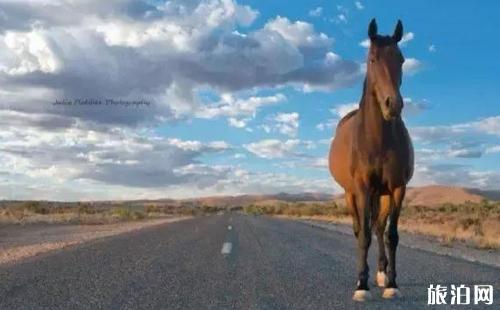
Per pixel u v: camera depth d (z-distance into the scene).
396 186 8.70
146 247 16.58
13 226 32.88
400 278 10.53
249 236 21.98
